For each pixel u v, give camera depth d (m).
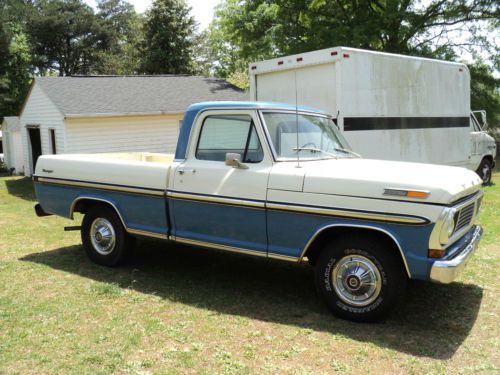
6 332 4.34
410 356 3.93
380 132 9.16
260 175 4.87
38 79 17.72
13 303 5.02
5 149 25.08
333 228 4.54
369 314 4.45
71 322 4.56
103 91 18.19
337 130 5.91
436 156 10.77
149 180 5.62
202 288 5.51
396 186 4.23
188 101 19.00
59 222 9.63
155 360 3.87
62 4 51.00
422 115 10.23
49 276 5.94
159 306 4.97
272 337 4.27
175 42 38.72
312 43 21.72
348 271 4.53
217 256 6.78
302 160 5.05
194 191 5.27
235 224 5.05
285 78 9.23
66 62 52.34
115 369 3.73
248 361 3.86
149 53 38.62
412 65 9.82
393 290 4.33
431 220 4.06
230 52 30.70
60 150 16.16
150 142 17.45
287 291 5.42
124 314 4.75
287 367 3.76
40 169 6.73
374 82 8.94
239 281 5.75
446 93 10.95
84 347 4.07
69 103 16.27
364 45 21.08
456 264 4.07
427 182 4.19
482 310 4.86
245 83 33.53
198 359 3.89
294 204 4.65
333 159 5.29
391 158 9.48
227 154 4.97
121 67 48.88
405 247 4.18
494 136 23.62
